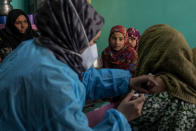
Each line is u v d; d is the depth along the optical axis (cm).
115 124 66
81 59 70
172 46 108
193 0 434
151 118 100
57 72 58
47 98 55
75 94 62
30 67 59
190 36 452
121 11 441
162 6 443
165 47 110
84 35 69
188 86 103
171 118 98
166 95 100
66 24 66
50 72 57
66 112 54
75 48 67
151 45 119
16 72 59
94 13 73
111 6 440
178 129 96
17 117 57
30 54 64
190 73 103
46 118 55
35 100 55
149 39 121
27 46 68
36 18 70
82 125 57
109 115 70
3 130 58
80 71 71
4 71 62
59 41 66
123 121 67
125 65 244
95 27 71
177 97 98
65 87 56
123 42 247
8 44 275
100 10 443
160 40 113
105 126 67
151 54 116
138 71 127
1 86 59
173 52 106
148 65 117
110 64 253
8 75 60
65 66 62
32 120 57
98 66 260
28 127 58
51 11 66
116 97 109
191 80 103
